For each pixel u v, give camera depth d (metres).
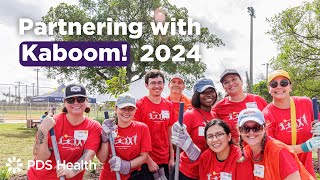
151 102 4.96
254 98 4.58
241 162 3.62
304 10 13.17
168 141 5.09
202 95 4.21
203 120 4.23
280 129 4.20
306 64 13.11
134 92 13.55
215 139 3.66
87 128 4.12
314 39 13.09
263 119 3.46
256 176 3.51
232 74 4.42
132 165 4.26
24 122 29.62
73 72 21.69
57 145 4.00
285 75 4.17
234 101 4.49
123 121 4.25
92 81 21.33
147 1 20.20
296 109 4.21
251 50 21.28
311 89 12.89
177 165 4.14
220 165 3.76
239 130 3.53
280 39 13.55
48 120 3.94
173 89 5.75
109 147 4.31
